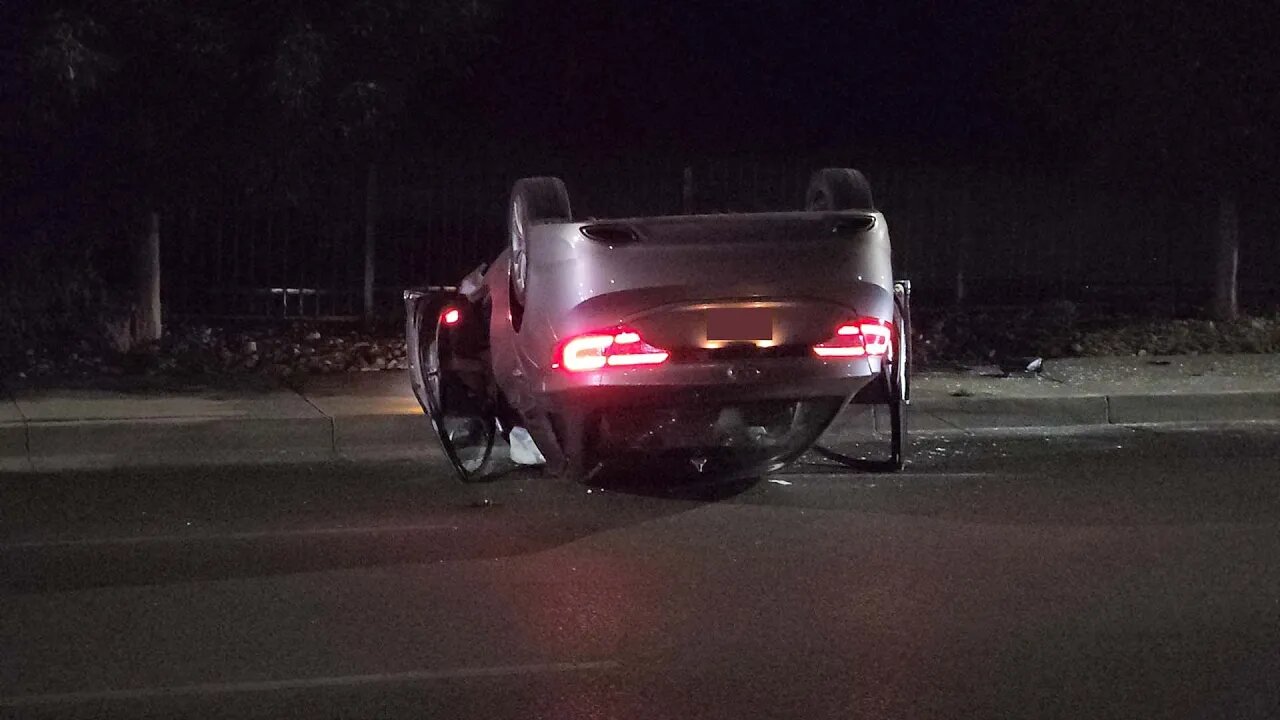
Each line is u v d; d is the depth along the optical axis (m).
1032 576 7.36
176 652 6.25
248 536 8.20
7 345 13.46
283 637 6.45
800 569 7.51
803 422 8.70
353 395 11.73
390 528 8.39
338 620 6.68
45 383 12.13
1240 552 7.80
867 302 8.05
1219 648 6.27
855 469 9.91
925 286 16.58
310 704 5.67
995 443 10.94
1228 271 15.93
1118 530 8.30
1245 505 8.91
